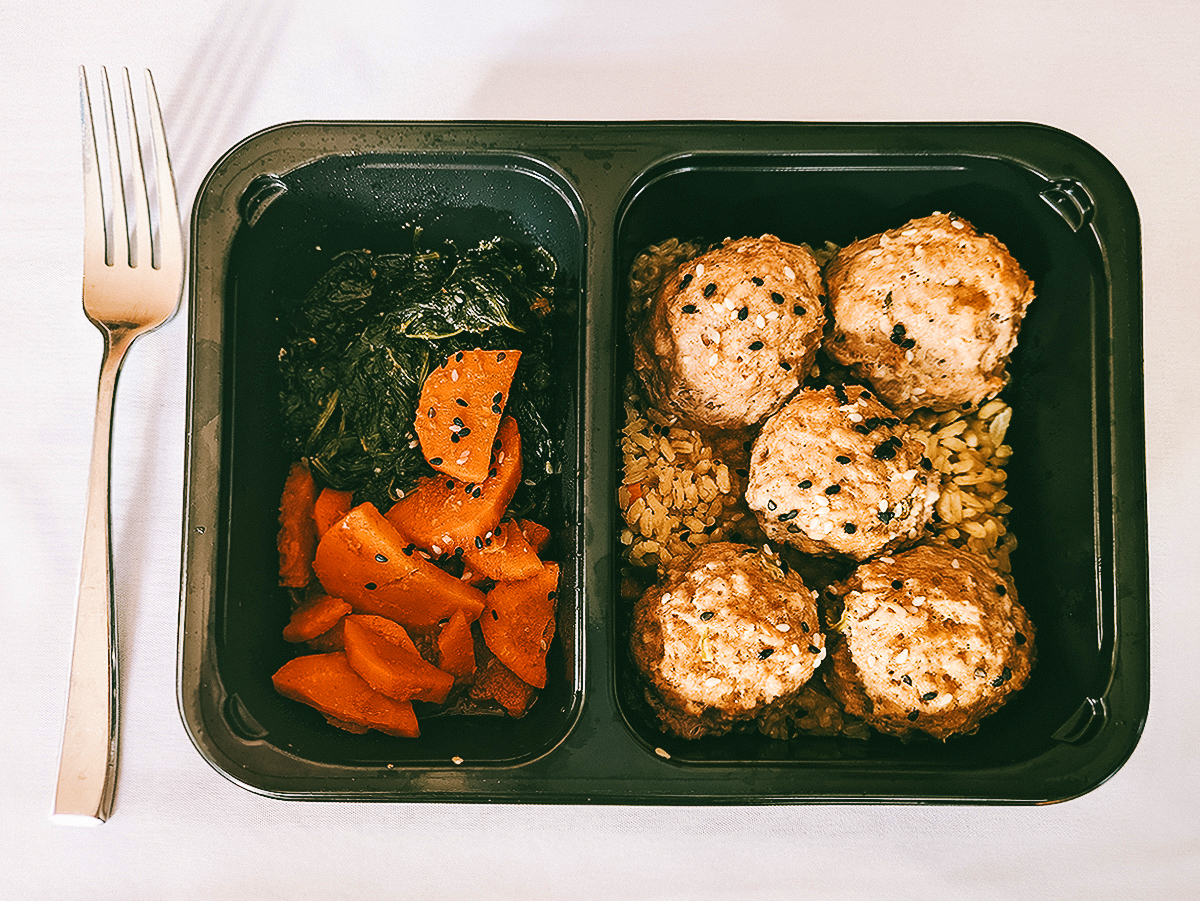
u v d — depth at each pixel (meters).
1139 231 0.21
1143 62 0.25
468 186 0.22
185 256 0.24
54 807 0.22
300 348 0.23
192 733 0.20
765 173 0.22
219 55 0.24
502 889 0.23
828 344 0.23
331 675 0.21
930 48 0.25
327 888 0.22
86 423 0.24
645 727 0.21
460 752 0.20
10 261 0.24
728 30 0.25
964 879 0.23
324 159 0.21
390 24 0.25
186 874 0.22
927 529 0.23
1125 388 0.21
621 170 0.21
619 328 0.23
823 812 0.23
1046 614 0.22
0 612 0.23
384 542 0.21
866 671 0.21
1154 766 0.23
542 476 0.23
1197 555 0.23
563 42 0.25
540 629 0.22
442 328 0.23
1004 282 0.21
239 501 0.21
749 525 0.23
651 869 0.23
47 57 0.24
